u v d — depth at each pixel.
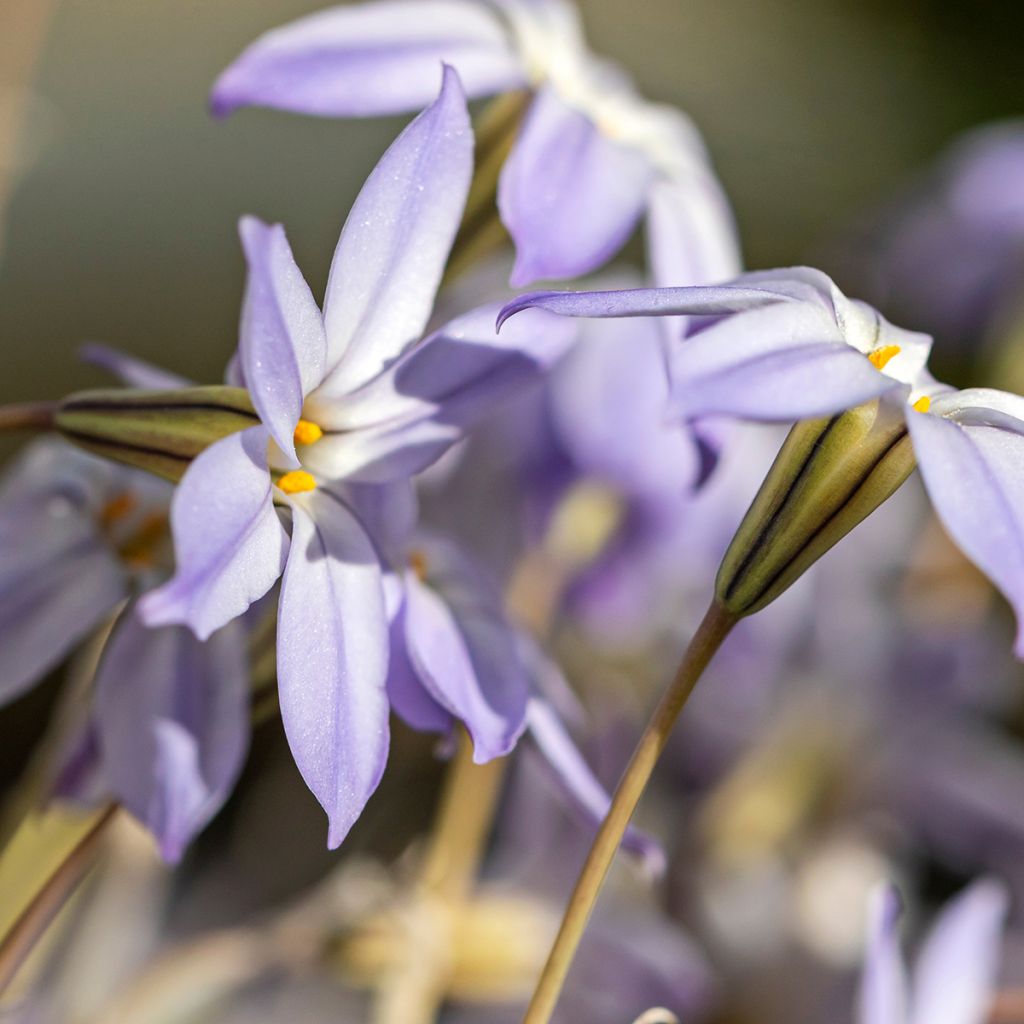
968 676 0.46
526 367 0.26
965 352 0.49
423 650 0.26
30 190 0.68
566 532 0.34
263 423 0.25
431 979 0.31
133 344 0.66
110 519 0.27
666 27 0.96
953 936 0.29
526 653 0.27
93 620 0.27
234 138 0.74
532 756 0.27
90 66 0.73
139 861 0.33
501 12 0.29
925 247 0.50
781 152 0.92
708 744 0.42
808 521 0.25
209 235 0.70
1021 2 1.03
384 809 0.40
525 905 0.32
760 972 0.40
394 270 0.26
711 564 0.36
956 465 0.24
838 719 0.43
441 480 0.33
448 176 0.25
